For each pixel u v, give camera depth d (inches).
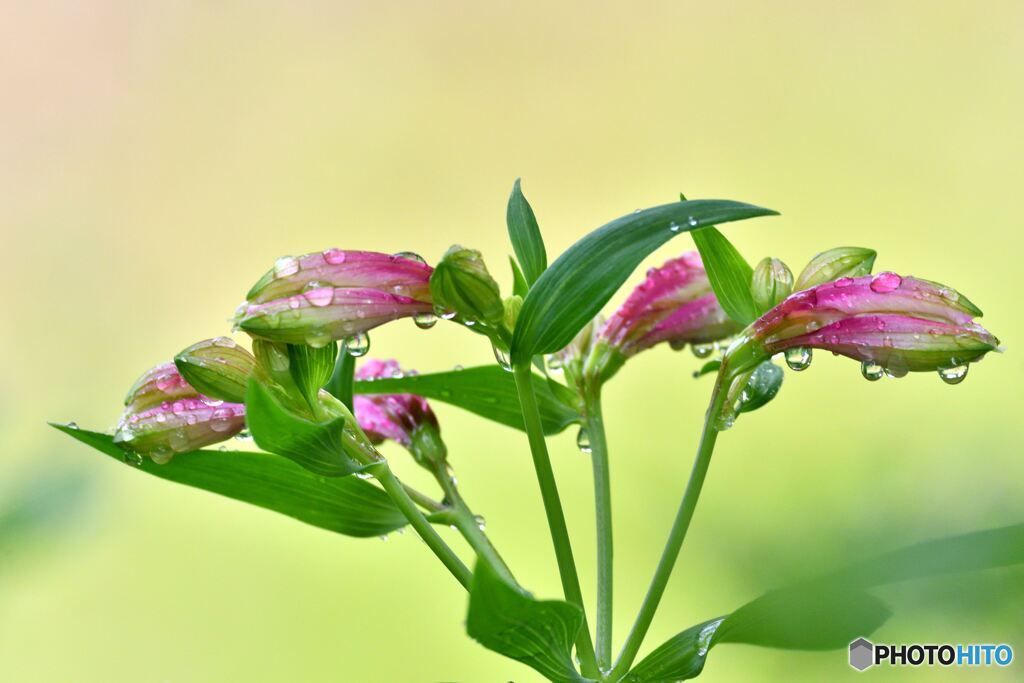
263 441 26.9
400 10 79.5
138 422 27.6
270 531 37.1
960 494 17.8
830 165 61.7
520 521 34.6
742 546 17.8
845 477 18.4
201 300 72.1
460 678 33.9
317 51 79.2
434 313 27.4
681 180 71.6
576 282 27.0
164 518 36.7
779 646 18.8
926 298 27.2
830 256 28.2
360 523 28.4
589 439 28.9
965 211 56.9
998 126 58.8
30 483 29.4
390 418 28.7
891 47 65.9
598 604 28.0
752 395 27.7
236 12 79.0
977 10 64.3
